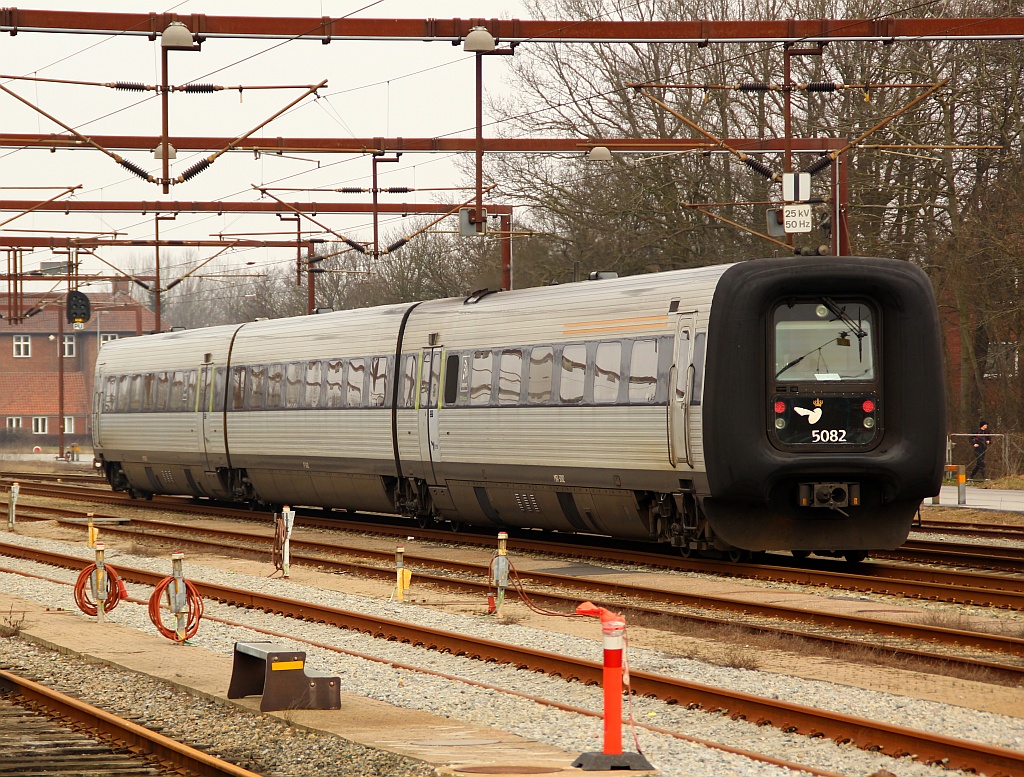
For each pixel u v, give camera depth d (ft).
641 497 159.84
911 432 145.07
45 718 81.92
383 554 175.01
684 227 367.66
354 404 214.48
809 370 144.97
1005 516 232.94
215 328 262.47
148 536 207.00
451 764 66.44
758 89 225.35
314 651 106.42
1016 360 352.49
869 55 353.10
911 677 92.84
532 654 98.12
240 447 246.47
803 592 136.36
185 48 184.03
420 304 206.28
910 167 352.49
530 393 175.11
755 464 142.61
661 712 81.92
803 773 65.82
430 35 192.34
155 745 72.23
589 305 166.61
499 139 257.55
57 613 128.57
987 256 337.52
